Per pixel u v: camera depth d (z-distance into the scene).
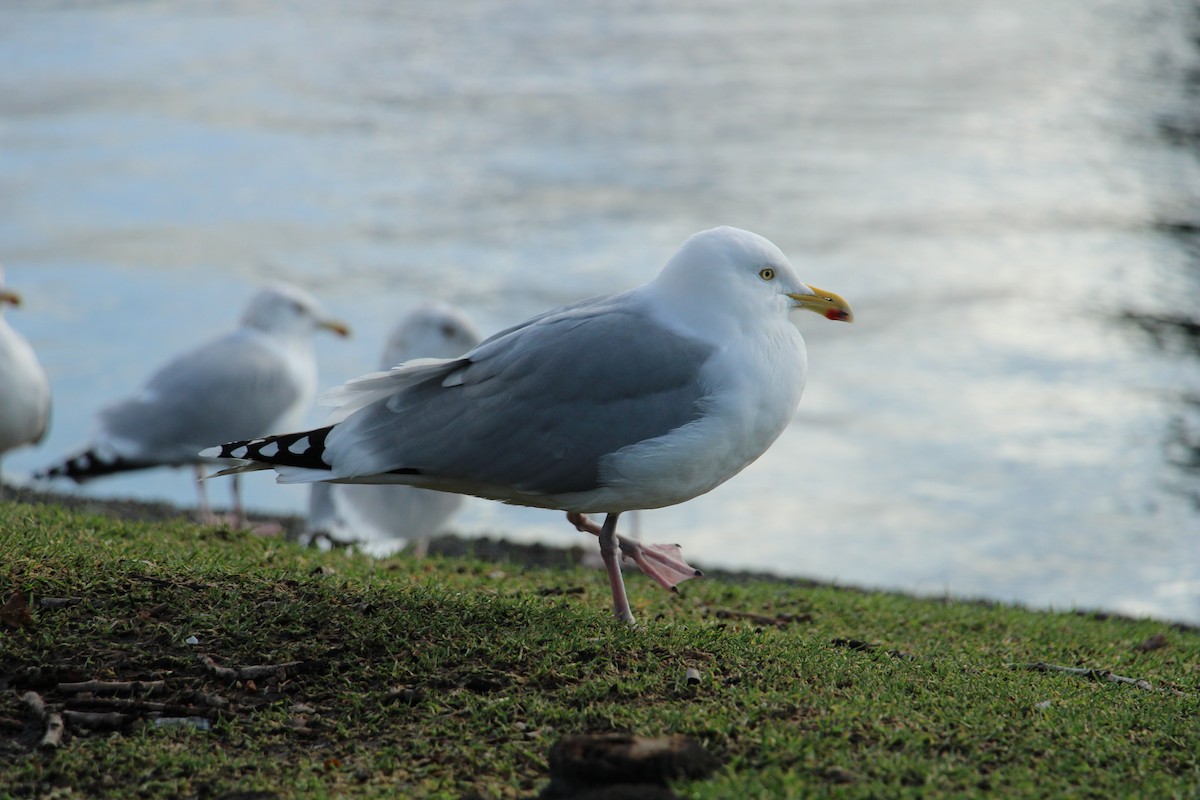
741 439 7.00
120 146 38.78
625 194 34.09
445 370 7.12
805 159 38.41
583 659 6.40
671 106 46.25
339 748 5.67
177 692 6.01
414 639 6.58
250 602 6.88
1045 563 15.51
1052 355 23.38
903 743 5.58
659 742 5.20
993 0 74.00
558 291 25.53
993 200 33.97
